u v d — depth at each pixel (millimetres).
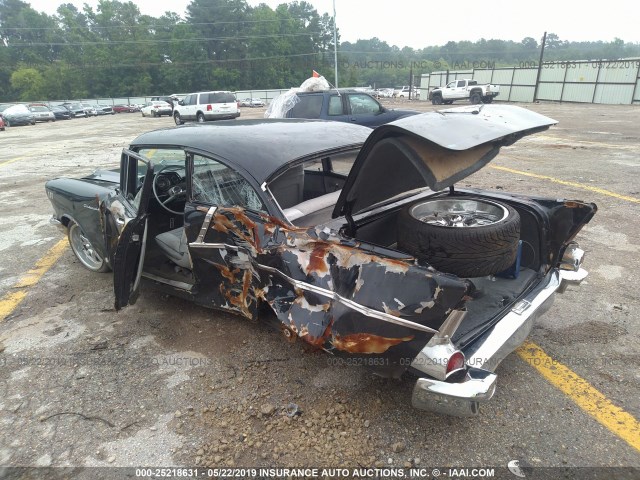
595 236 5164
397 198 3104
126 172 3820
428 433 2477
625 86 29688
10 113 29812
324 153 3080
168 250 3666
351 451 2387
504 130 2316
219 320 3680
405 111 10047
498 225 2395
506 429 2484
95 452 2455
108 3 86250
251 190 2830
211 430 2570
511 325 2486
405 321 2070
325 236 2418
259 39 81438
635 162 9375
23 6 97062
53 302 4137
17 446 2516
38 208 7508
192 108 25359
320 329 2396
